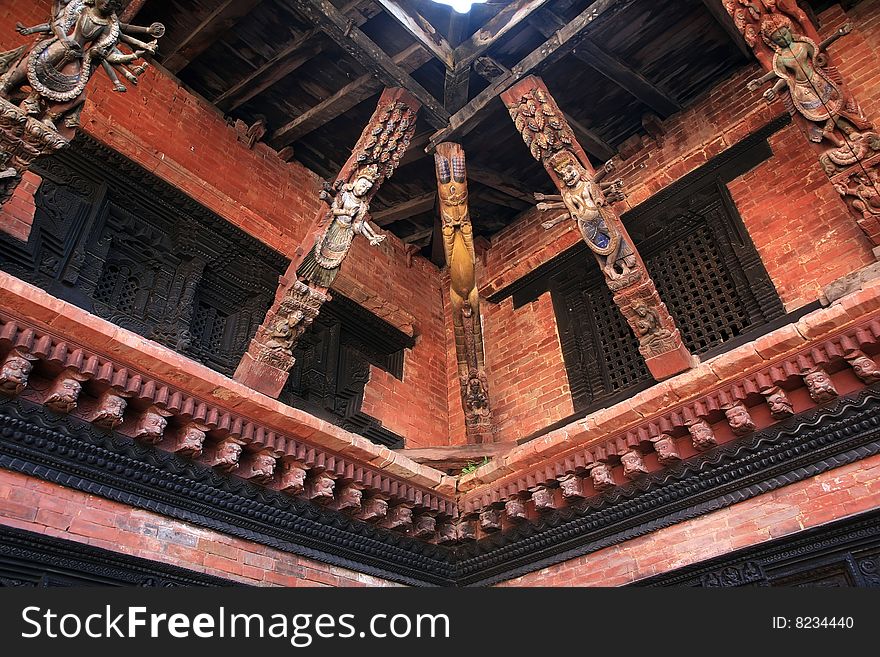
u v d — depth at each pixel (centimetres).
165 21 801
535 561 650
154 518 505
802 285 693
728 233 780
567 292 927
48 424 462
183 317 711
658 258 857
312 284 666
